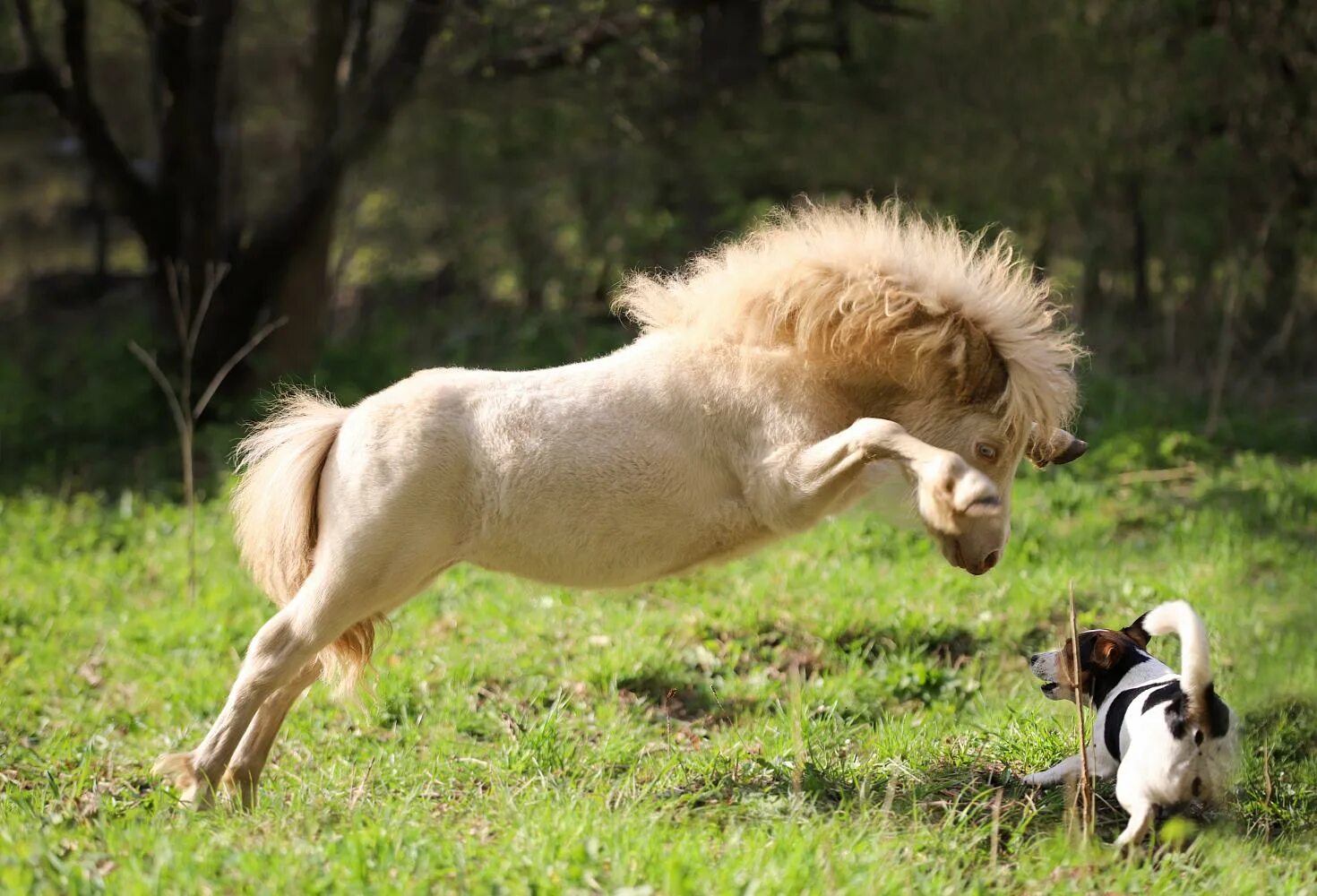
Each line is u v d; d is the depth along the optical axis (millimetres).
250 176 34312
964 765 8664
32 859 6711
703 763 8695
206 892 6316
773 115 25000
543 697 10609
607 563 8148
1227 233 23797
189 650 12578
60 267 39312
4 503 18844
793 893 6324
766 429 7938
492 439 8047
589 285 30391
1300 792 8305
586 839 6844
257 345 23422
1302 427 20250
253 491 8781
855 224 8352
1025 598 12406
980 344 8008
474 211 29938
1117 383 21812
